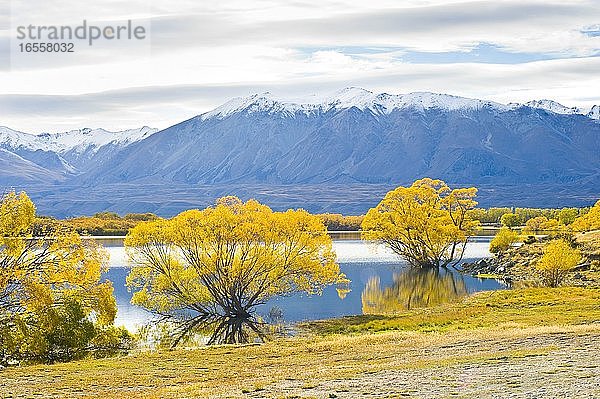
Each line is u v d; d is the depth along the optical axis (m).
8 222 60.22
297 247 82.62
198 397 30.06
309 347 48.19
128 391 34.22
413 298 91.69
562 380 27.94
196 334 69.88
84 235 68.88
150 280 83.38
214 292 80.81
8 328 55.88
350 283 110.12
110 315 61.06
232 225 80.62
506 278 112.19
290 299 93.31
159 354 48.06
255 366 40.94
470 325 59.66
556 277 93.44
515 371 31.05
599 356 34.38
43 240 60.84
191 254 81.88
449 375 31.17
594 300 71.38
